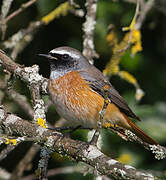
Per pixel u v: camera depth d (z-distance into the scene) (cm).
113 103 1030
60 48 1065
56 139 838
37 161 1290
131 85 1287
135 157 1155
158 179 675
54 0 1255
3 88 1110
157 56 1288
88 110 1002
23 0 1291
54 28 1295
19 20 1296
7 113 900
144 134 985
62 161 1154
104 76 1081
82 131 1182
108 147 1170
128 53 1252
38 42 1296
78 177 1161
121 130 1039
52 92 1008
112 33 1203
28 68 942
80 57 1064
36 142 851
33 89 916
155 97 1277
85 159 779
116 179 717
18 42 1209
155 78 1280
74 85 1008
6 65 970
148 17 1324
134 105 1223
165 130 1151
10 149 851
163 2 1313
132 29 1087
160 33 1300
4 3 1088
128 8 1273
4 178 1145
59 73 1038
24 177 1187
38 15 1280
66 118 1027
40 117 885
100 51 1284
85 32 1139
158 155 812
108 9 1261
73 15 1285
